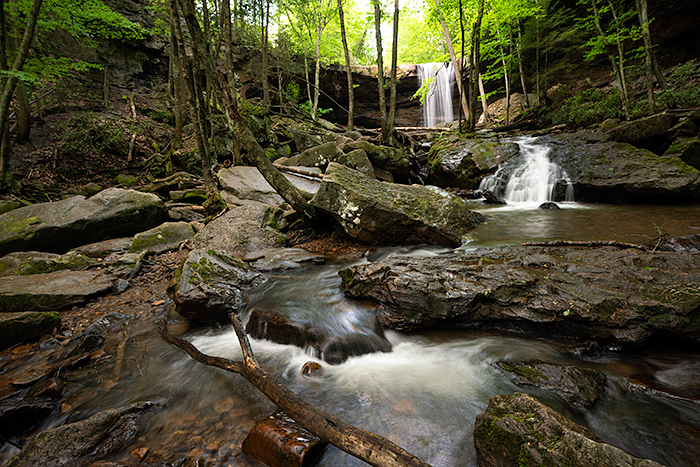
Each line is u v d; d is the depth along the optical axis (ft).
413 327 12.18
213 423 8.43
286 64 66.95
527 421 6.41
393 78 45.96
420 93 79.25
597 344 10.34
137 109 52.54
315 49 72.33
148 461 7.25
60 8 37.32
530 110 58.18
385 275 13.50
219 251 16.81
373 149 39.63
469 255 15.69
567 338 10.92
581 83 55.98
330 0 65.36
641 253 13.29
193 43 19.57
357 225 20.38
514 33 63.10
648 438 7.20
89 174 37.52
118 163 40.50
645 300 10.22
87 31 42.65
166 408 9.03
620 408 8.05
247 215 23.75
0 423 8.03
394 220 19.89
